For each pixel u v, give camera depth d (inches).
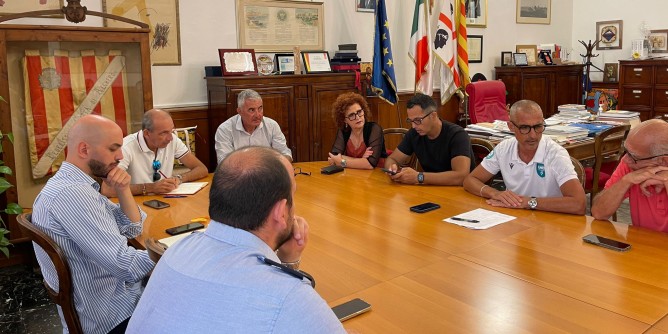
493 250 71.4
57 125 139.8
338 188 111.7
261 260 37.4
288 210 40.7
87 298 69.4
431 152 122.9
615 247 69.9
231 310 34.5
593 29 308.2
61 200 66.1
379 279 63.2
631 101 277.7
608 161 152.0
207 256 38.0
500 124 157.9
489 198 97.6
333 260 69.7
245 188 38.4
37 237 66.0
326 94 197.5
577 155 145.9
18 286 129.0
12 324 110.2
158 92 182.5
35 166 138.7
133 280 68.0
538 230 79.1
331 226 84.6
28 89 134.4
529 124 94.8
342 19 220.4
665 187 78.3
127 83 146.5
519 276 62.5
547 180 97.8
